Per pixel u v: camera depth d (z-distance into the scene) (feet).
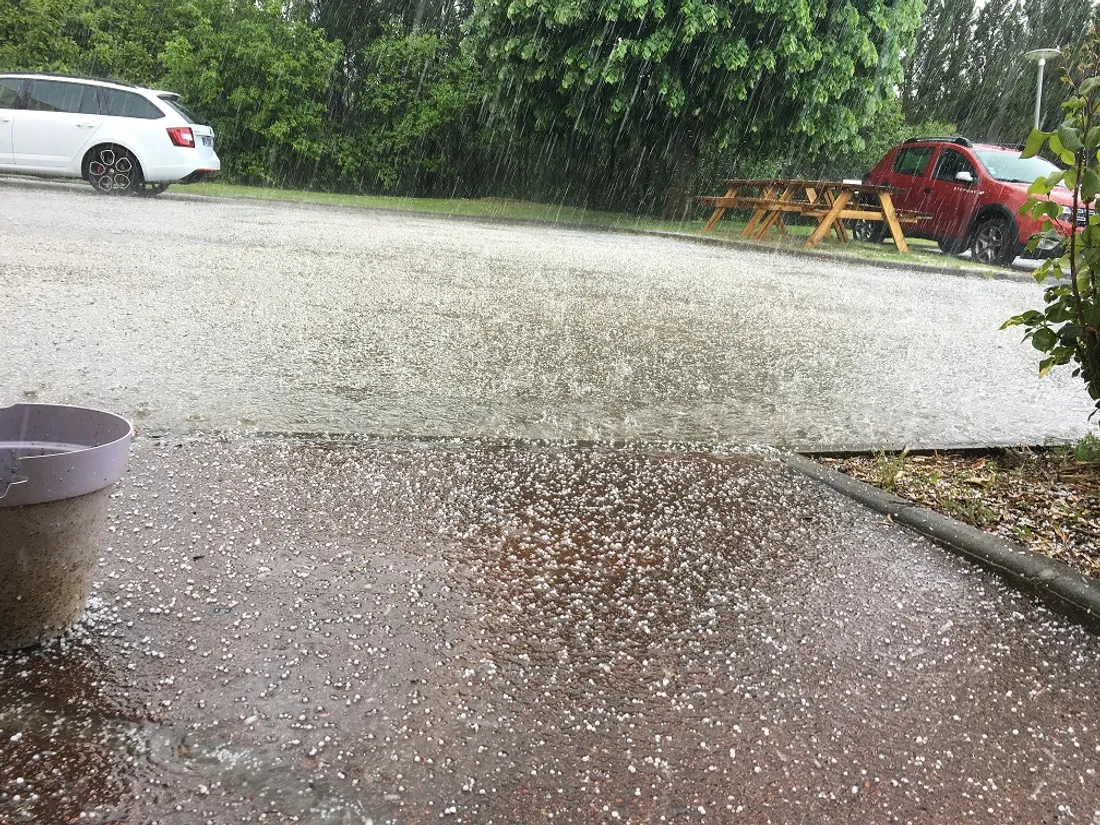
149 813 4.12
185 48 57.67
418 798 4.35
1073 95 8.70
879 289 29.68
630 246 39.75
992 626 6.59
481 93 62.18
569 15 50.19
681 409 12.23
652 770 4.69
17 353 12.21
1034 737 5.23
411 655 5.59
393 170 64.75
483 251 31.76
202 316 15.94
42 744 4.50
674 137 58.03
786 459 10.28
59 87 38.50
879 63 54.70
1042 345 9.63
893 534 8.26
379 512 7.80
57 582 5.21
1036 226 36.99
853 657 5.99
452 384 12.55
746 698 5.41
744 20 49.98
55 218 30.12
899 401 13.62
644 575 7.02
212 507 7.59
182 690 5.04
